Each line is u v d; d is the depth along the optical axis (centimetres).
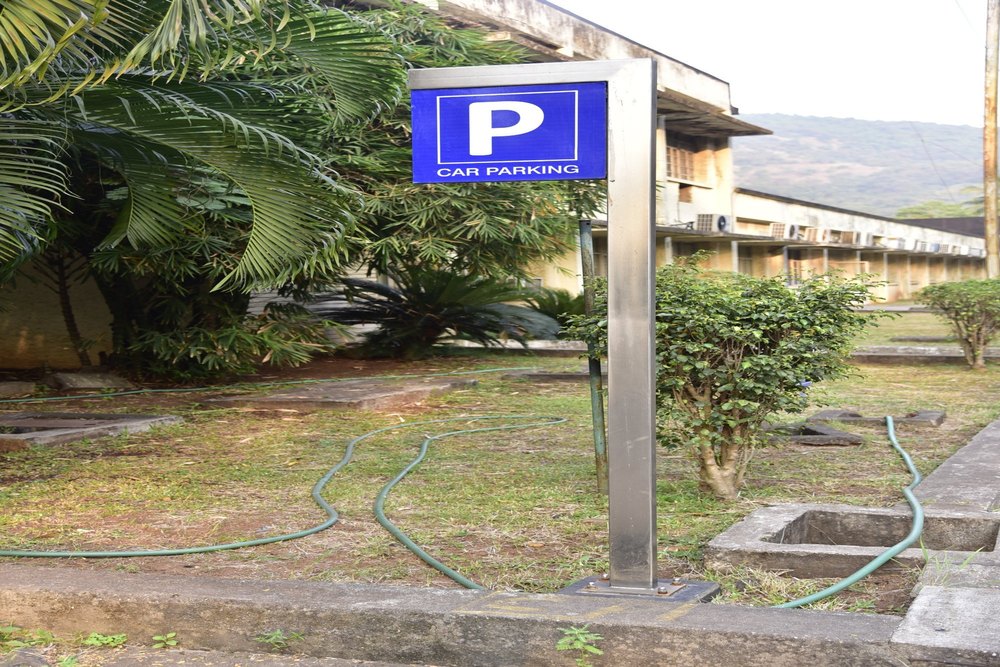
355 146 1306
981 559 407
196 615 372
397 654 354
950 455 707
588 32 2352
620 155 373
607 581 393
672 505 549
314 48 750
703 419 553
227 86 739
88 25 509
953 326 1477
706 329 529
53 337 1346
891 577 409
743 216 3209
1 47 516
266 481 646
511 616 345
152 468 694
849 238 3831
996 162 2136
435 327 1620
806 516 497
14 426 861
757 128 2922
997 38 2103
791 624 328
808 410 937
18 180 635
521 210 1386
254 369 1328
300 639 362
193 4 498
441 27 1408
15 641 374
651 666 330
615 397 381
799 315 531
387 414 973
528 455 738
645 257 374
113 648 372
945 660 300
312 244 735
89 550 479
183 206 1012
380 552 469
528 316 1717
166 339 1188
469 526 514
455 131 380
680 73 2773
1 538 502
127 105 654
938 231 5300
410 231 1365
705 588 385
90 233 1154
